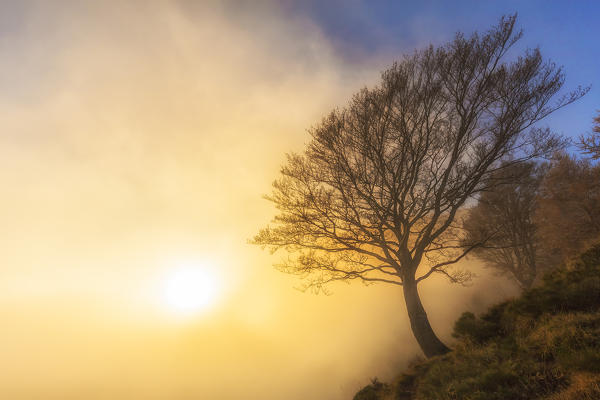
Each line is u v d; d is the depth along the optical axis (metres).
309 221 10.86
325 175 10.73
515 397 4.21
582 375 3.78
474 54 9.68
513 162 10.03
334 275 11.73
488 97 9.80
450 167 10.27
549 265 18.80
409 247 13.18
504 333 6.57
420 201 10.72
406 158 10.20
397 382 7.52
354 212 10.67
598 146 14.14
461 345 7.23
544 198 17.48
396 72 10.09
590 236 15.30
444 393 5.37
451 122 10.38
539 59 9.29
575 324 5.00
